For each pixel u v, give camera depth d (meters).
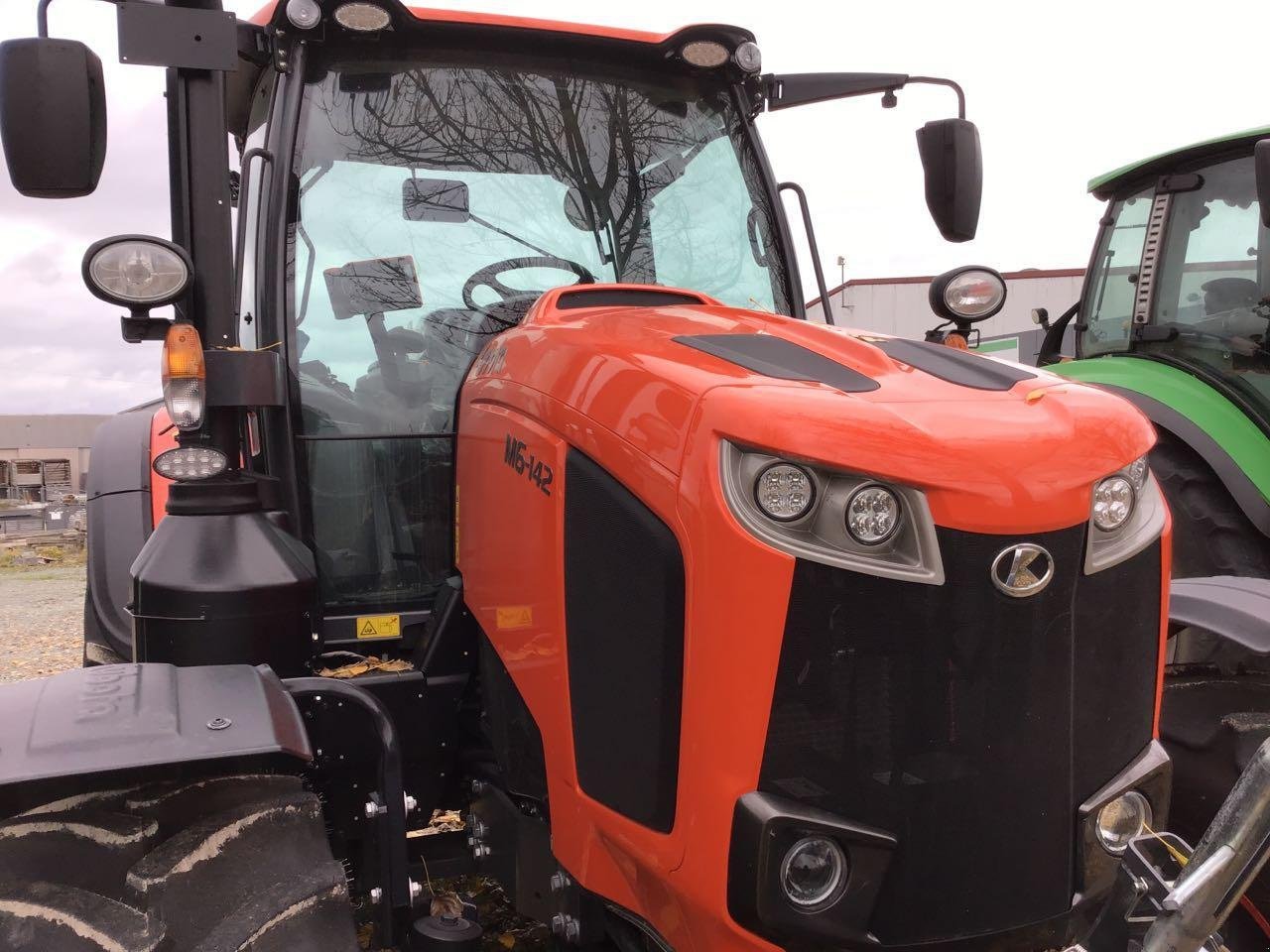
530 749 2.05
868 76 2.80
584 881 1.87
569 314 2.20
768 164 2.83
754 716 1.54
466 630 2.35
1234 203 4.36
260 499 2.33
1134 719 1.74
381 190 2.52
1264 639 2.03
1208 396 4.29
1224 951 1.60
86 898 1.62
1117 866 1.71
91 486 3.69
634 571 1.71
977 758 1.58
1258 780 1.39
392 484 2.46
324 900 1.71
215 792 1.79
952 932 1.60
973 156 2.65
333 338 2.45
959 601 1.54
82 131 1.98
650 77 2.76
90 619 3.53
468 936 1.98
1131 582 1.71
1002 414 1.64
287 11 2.38
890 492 1.53
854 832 1.55
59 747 1.64
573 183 2.65
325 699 2.27
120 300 2.12
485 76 2.62
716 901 1.58
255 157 2.38
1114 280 5.03
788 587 1.52
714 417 1.60
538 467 1.95
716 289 2.72
